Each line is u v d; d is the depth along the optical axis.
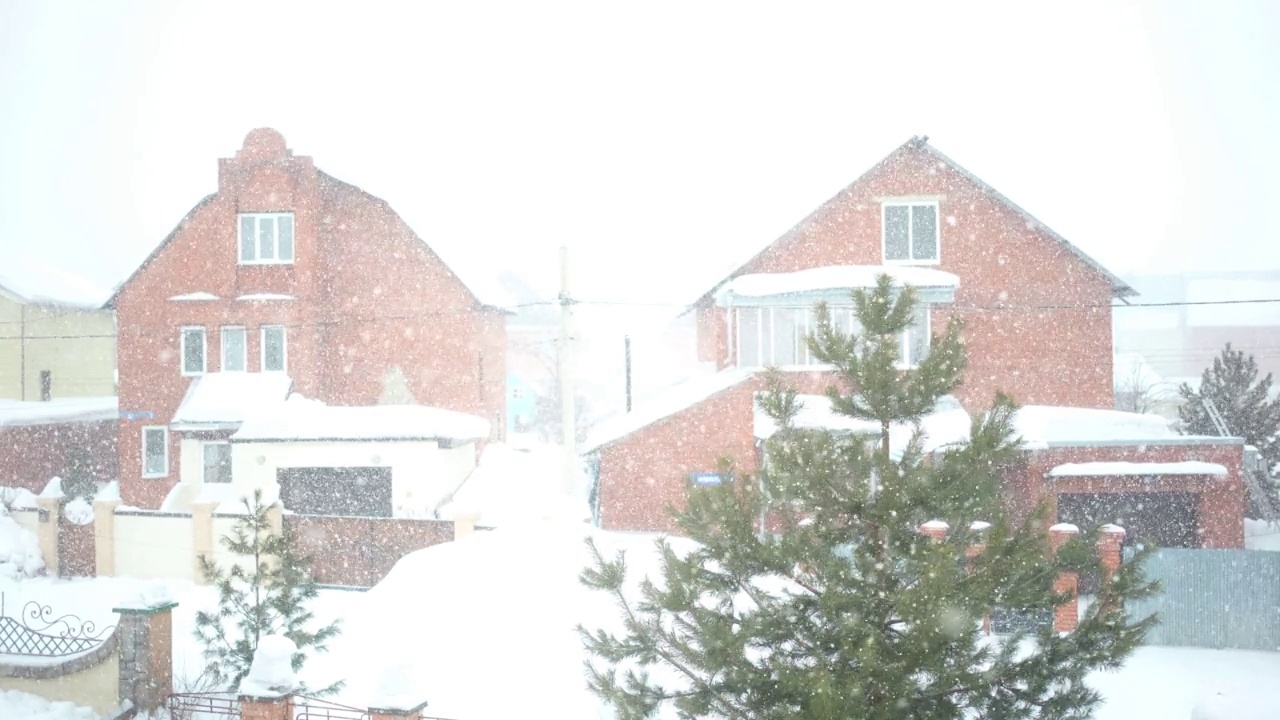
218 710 10.28
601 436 25.52
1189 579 16.09
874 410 7.10
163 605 10.86
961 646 6.40
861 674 6.14
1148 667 14.58
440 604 13.27
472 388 29.98
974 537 7.07
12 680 11.00
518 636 12.20
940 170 26.52
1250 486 24.83
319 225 29.88
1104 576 7.07
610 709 9.95
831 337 7.29
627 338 34.75
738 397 23.05
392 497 25.17
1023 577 6.81
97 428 33.41
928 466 6.95
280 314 28.67
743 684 6.80
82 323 37.06
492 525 20.36
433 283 29.97
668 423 23.22
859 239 26.64
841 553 7.34
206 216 28.98
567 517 17.95
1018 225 26.19
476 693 10.95
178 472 28.62
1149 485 19.89
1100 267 25.88
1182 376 53.59
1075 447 20.11
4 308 34.47
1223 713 7.59
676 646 6.98
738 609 8.31
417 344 29.94
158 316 28.88
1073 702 6.77
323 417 26.52
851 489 6.96
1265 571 15.86
